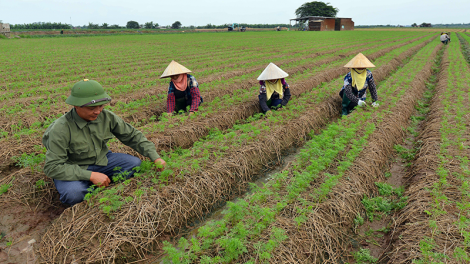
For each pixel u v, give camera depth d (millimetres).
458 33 61406
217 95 9656
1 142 5664
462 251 2975
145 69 15102
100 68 15062
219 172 4789
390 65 15008
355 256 3533
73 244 3295
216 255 3139
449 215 3623
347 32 66312
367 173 4809
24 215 4008
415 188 4375
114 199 3668
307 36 47750
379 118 6852
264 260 3021
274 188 4223
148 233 3578
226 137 5707
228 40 38406
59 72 13523
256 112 8422
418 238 3355
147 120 7680
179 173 4508
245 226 3398
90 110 3508
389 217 4152
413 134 7062
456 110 7387
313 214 3709
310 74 12680
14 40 40094
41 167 4648
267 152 5812
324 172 4684
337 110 8656
